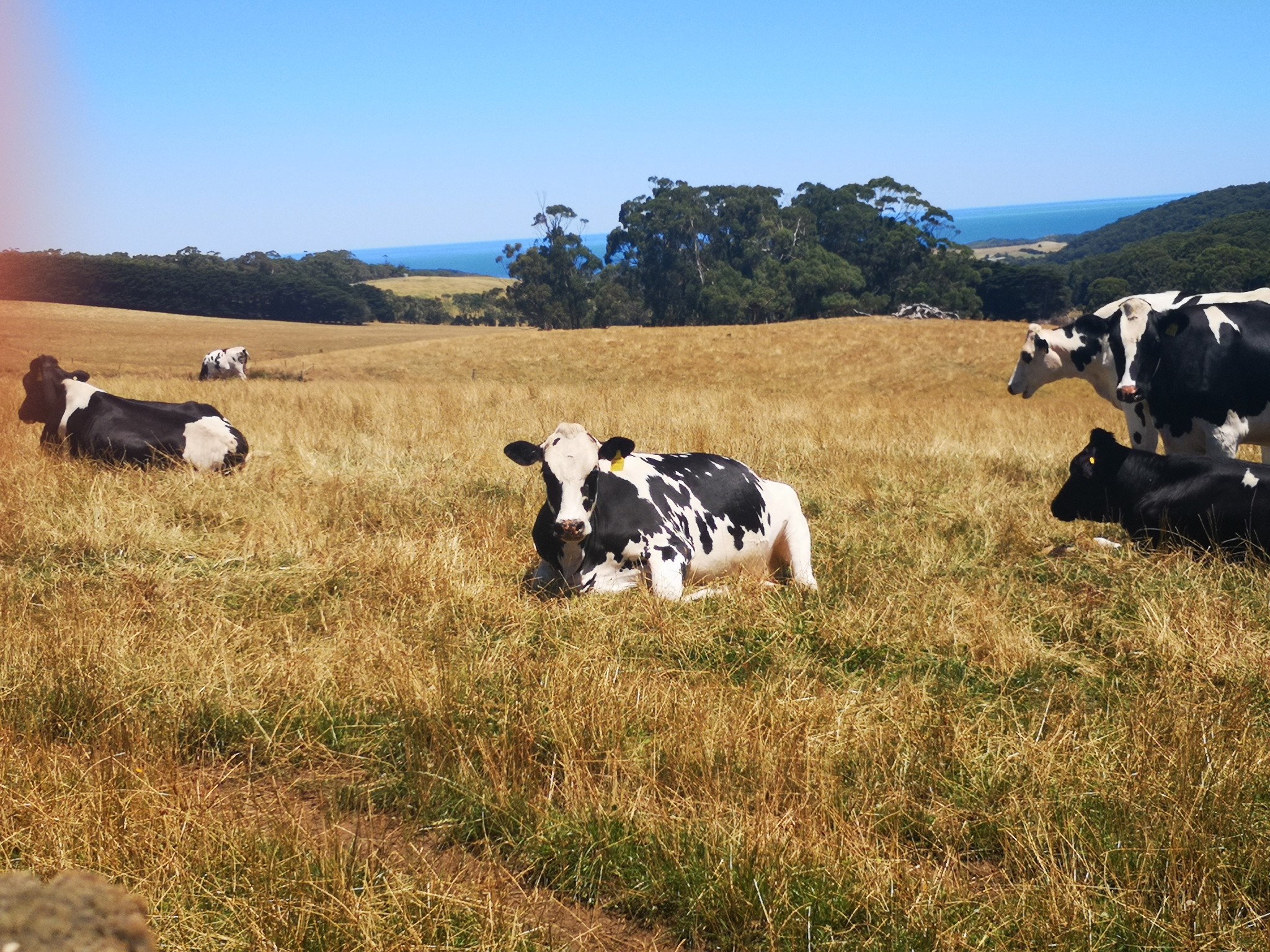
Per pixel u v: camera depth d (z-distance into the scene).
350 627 5.43
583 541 6.23
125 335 73.25
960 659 5.21
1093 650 5.37
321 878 3.11
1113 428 15.56
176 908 2.93
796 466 10.34
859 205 105.69
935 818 3.60
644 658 5.19
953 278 101.69
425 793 3.81
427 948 2.83
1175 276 99.62
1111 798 3.63
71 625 5.14
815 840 3.35
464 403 16.78
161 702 4.43
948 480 9.67
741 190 100.50
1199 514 7.02
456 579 6.12
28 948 1.05
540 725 4.21
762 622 5.67
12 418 12.86
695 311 98.38
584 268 96.38
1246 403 8.95
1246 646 5.06
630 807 3.55
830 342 49.22
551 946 3.01
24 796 3.44
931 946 2.94
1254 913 3.09
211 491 8.39
